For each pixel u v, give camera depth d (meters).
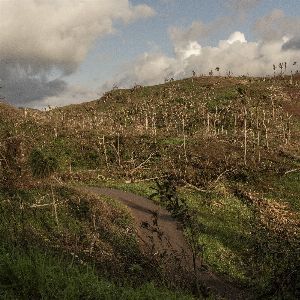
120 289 12.62
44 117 88.94
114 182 57.25
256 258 18.77
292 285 13.54
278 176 66.62
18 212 27.97
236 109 120.44
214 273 27.20
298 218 47.97
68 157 70.50
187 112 122.06
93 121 112.50
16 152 39.81
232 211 48.72
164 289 15.10
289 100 135.00
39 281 10.59
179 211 14.31
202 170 65.81
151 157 72.69
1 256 11.79
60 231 26.44
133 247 25.98
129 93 158.25
